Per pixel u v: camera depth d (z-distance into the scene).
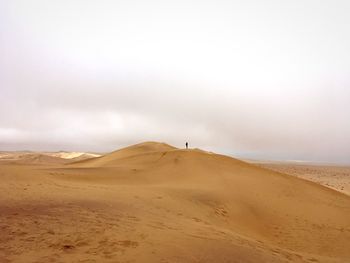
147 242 7.12
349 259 10.88
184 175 22.23
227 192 17.19
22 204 9.76
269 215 15.16
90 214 9.17
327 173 65.62
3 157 75.31
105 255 6.23
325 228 14.16
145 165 27.22
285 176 24.11
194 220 10.56
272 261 7.30
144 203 11.85
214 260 6.55
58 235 7.17
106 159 40.56
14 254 5.98
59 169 22.23
